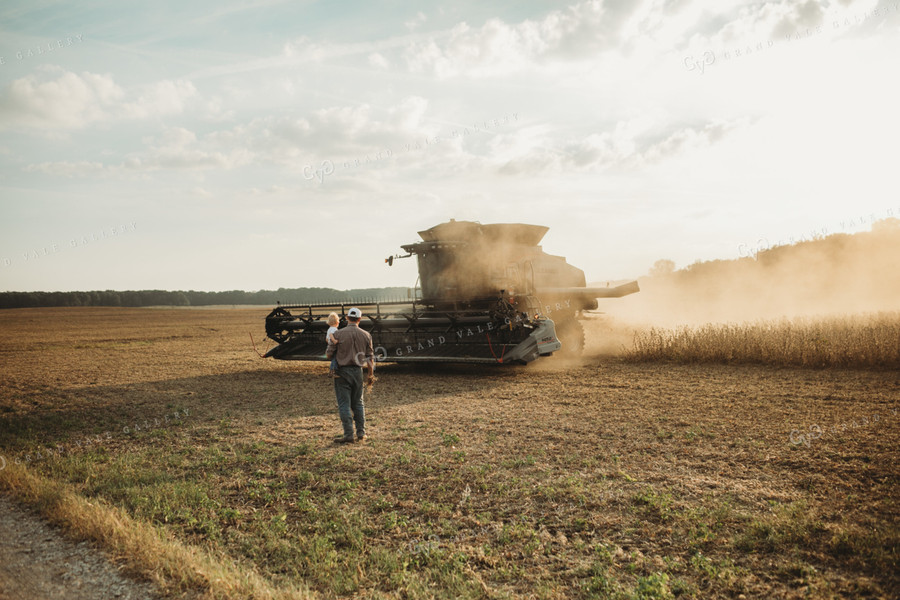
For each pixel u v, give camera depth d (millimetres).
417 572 4184
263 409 10727
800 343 13297
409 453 7172
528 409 9531
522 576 4055
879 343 12383
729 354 13992
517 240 16047
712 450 6699
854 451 6359
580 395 10578
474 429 8297
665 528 4660
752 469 5984
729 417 8250
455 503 5477
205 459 7383
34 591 3939
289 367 17594
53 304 134875
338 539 4793
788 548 4207
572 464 6441
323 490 6059
